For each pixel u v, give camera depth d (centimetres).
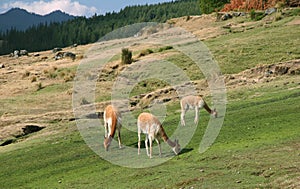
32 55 10062
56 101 4669
